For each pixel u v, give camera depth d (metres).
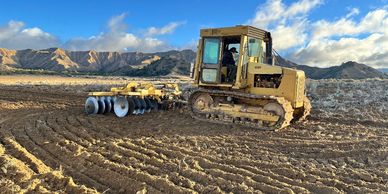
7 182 6.07
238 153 8.22
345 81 28.27
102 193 6.00
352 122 12.07
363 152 8.16
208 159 7.77
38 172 6.78
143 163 7.44
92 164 7.31
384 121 11.84
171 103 13.98
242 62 11.33
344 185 6.21
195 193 5.86
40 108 15.04
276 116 10.55
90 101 12.95
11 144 8.53
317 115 13.39
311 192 6.04
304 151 8.44
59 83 33.66
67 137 9.48
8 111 14.02
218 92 11.60
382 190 6.04
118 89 13.11
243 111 11.16
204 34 11.99
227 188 6.16
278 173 6.96
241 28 11.27
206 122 11.73
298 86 11.02
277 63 12.76
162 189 6.11
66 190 5.96
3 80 37.19
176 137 9.71
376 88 22.30
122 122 11.64
